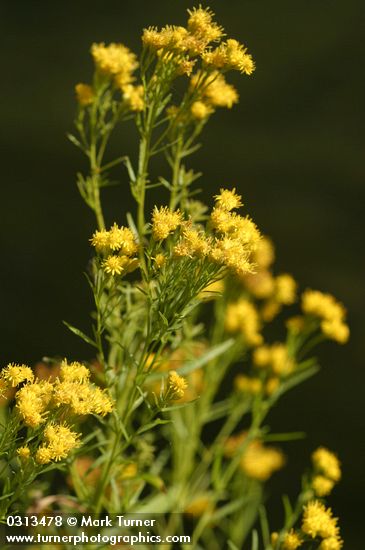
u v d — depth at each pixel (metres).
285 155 1.62
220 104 0.75
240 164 1.61
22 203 1.57
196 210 0.76
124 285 0.77
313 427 1.35
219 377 0.86
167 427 0.85
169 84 0.71
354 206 1.56
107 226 1.53
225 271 0.67
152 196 1.54
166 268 0.67
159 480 0.74
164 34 0.70
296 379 0.84
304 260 1.50
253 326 0.86
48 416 0.66
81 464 0.80
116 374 0.72
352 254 1.52
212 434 1.31
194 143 1.61
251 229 0.67
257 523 1.20
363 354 1.41
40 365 0.78
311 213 1.55
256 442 0.88
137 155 1.56
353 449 1.33
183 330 0.79
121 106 0.75
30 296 1.47
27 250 1.52
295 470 1.31
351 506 1.29
